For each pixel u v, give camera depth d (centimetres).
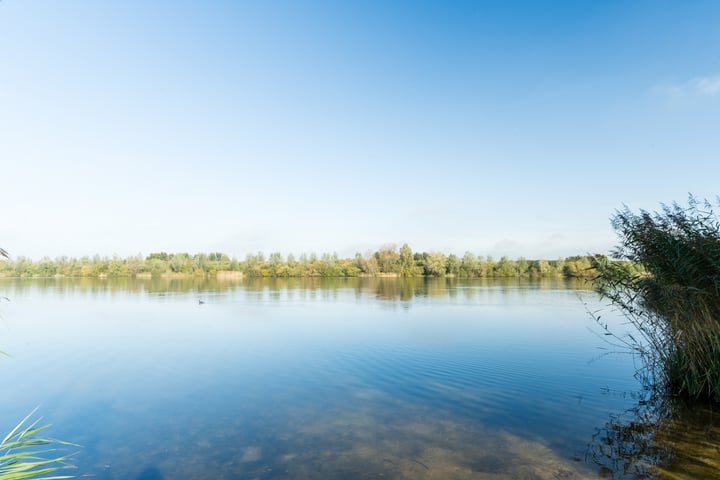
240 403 1192
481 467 785
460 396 1230
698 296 1107
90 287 7450
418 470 777
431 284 8100
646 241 1189
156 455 860
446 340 2125
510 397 1213
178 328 2662
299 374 1506
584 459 812
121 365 1677
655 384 1319
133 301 4606
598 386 1318
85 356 1855
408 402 1183
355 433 962
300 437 944
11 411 1151
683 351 1202
